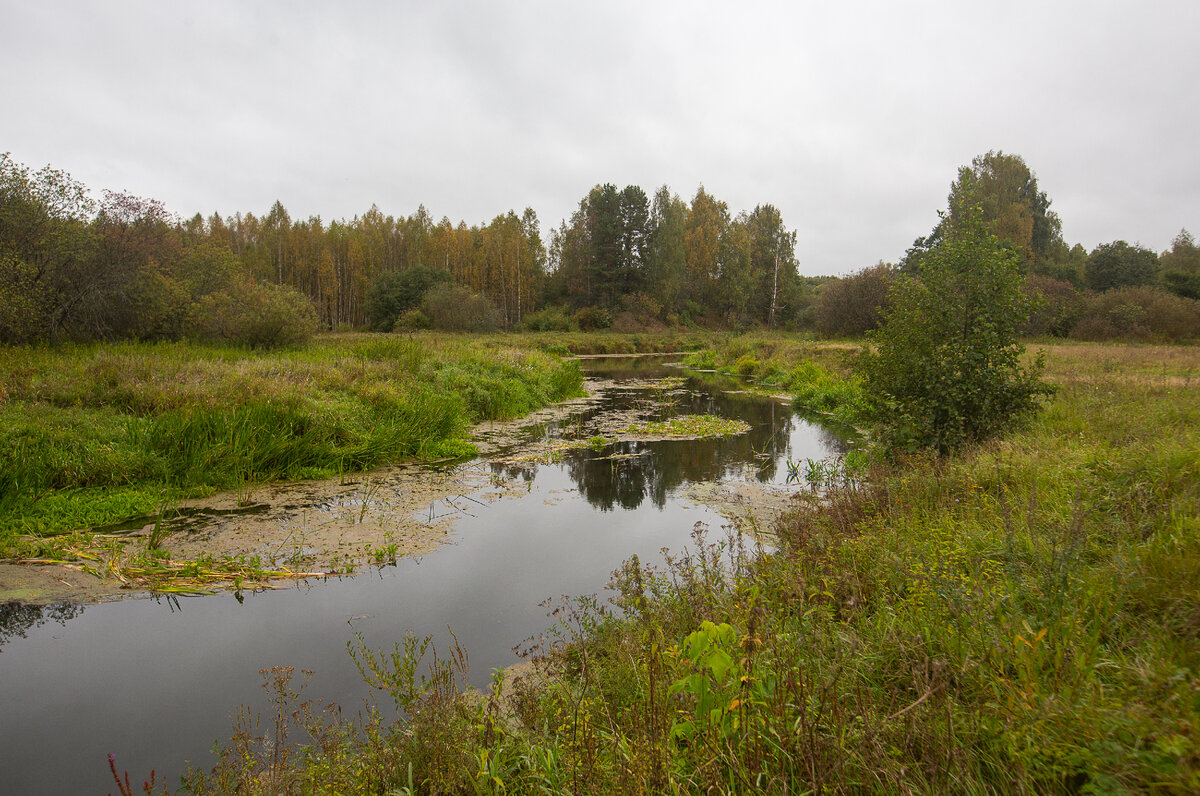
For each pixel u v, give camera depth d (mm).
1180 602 2898
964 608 3084
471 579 5555
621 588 4723
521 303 63438
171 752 3268
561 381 19531
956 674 2592
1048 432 7504
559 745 2840
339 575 5609
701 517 7348
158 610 4887
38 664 4105
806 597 3785
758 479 9188
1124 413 8000
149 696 3764
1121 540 3676
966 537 4219
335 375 12000
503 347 27781
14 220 14078
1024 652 2596
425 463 9898
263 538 6332
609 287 61938
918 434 7832
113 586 5180
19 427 7363
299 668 4090
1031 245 46438
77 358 11938
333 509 7344
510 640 4465
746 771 2275
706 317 67750
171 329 17531
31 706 3664
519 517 7359
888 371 8359
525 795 2639
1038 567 3508
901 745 2346
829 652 3109
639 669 3365
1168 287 37750
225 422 8406
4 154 14312
